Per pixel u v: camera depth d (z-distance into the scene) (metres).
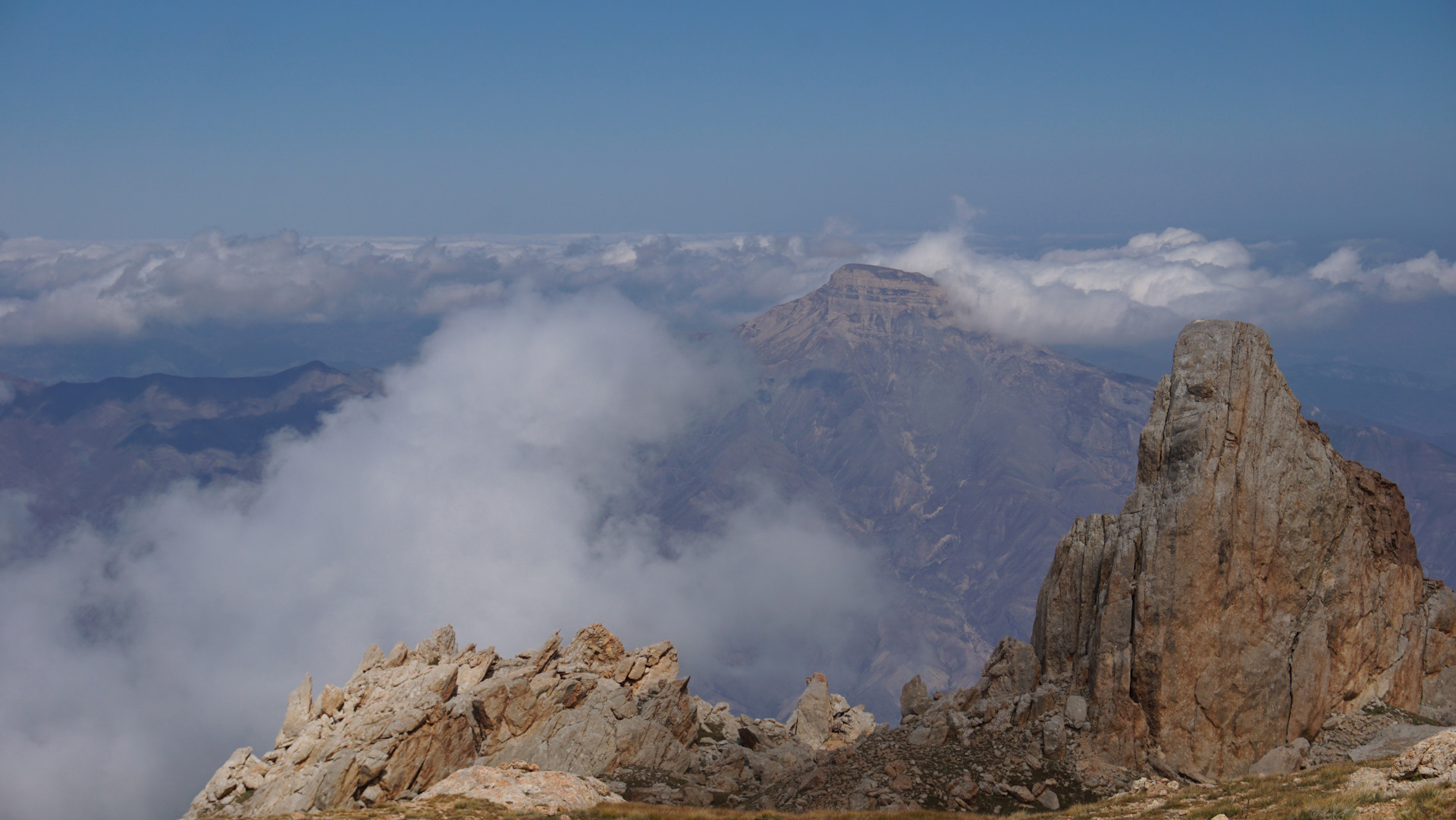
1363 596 73.06
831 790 76.88
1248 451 72.88
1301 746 67.94
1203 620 70.00
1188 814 50.06
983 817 63.28
